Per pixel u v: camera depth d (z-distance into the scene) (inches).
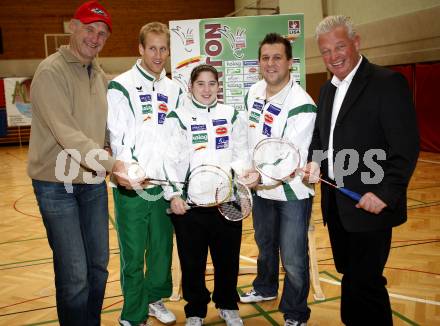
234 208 109.7
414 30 393.1
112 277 159.3
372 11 442.6
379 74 88.7
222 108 112.9
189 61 151.6
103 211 103.5
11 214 261.6
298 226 109.8
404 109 84.7
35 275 164.4
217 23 150.3
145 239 116.6
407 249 172.6
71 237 95.7
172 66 152.1
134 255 114.1
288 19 149.2
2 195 319.6
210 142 110.7
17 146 661.3
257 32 150.3
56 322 126.8
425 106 403.9
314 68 530.3
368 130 89.0
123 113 111.3
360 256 92.2
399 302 128.5
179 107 112.9
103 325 123.6
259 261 133.4
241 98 152.6
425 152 410.6
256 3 647.8
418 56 394.9
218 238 112.9
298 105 106.7
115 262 173.9
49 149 93.4
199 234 112.1
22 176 403.2
